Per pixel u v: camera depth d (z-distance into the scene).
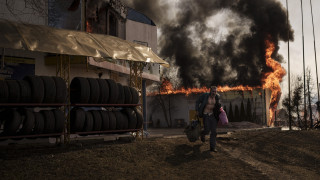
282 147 10.95
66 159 7.12
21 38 7.84
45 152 7.78
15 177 5.78
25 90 7.94
